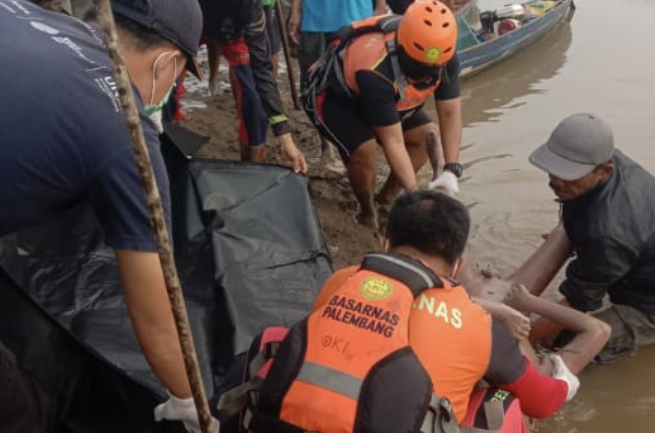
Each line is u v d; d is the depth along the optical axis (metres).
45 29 2.04
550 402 2.56
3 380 2.23
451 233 2.36
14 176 1.95
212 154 5.64
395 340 2.12
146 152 1.72
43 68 1.94
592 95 7.74
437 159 4.62
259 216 3.76
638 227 3.48
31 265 2.97
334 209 5.14
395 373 2.06
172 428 2.60
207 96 7.12
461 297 2.31
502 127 6.95
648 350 3.94
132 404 2.71
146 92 2.27
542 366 2.86
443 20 4.00
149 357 2.25
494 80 8.38
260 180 3.96
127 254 2.08
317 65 4.71
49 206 2.06
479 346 2.26
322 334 2.16
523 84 8.20
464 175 5.91
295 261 3.58
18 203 2.01
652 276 3.67
